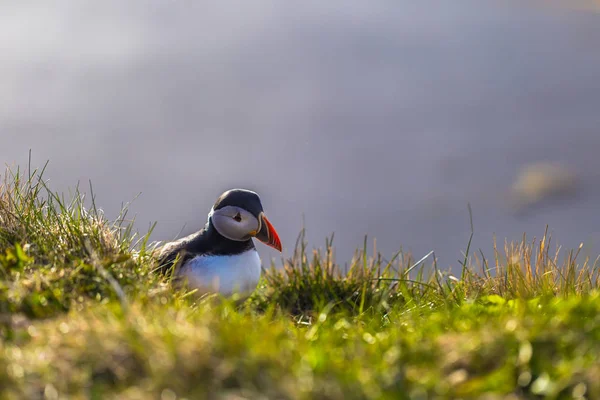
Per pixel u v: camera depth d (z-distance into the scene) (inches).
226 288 251.3
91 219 247.9
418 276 283.7
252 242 265.0
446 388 144.8
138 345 150.9
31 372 146.7
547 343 158.2
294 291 279.6
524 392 150.2
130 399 140.3
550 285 247.9
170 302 201.3
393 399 141.1
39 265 208.5
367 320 229.9
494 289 258.4
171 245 261.7
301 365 148.8
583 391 145.5
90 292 198.5
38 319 181.5
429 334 172.6
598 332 159.6
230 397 140.4
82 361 150.1
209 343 152.0
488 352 156.3
